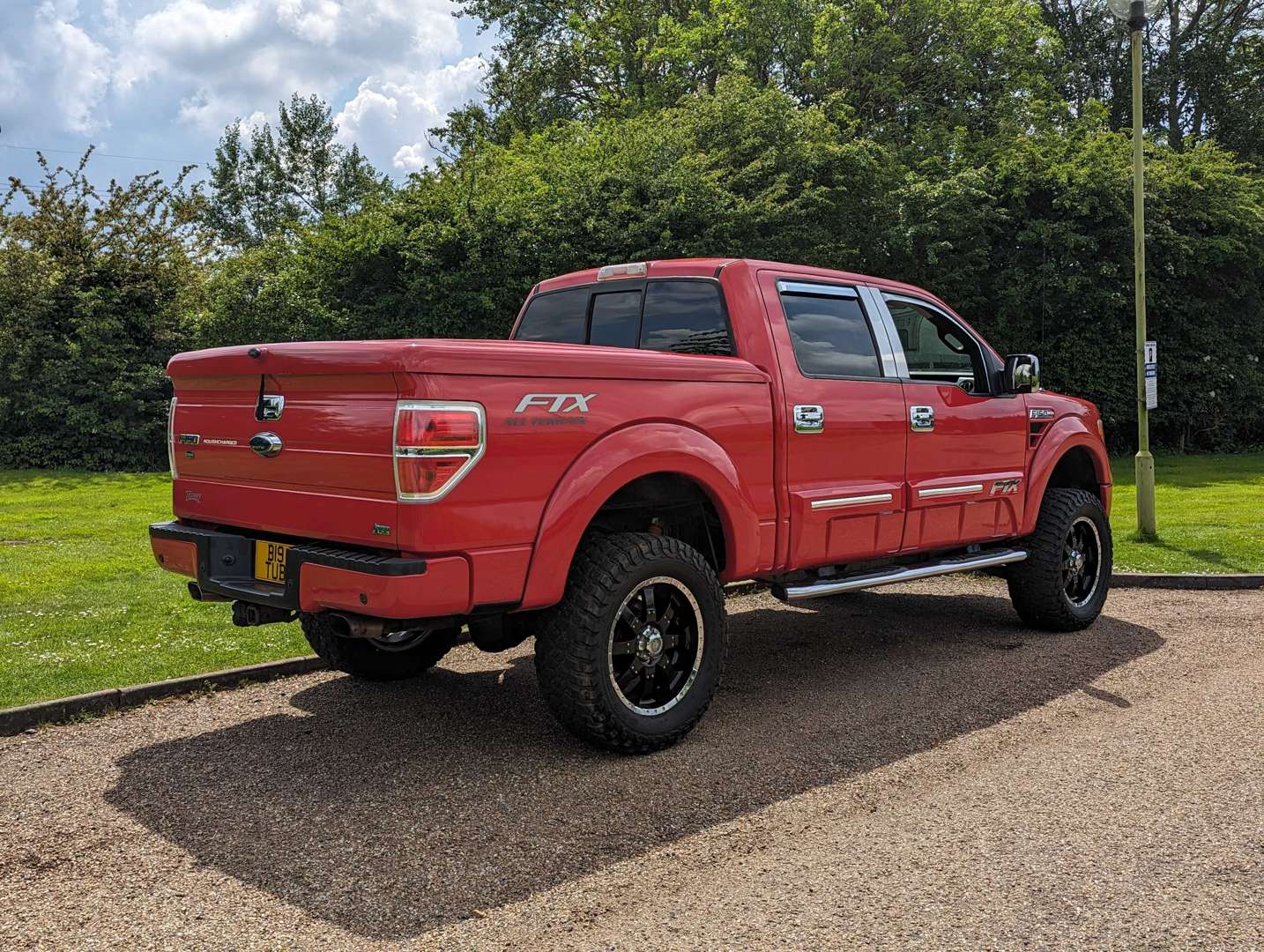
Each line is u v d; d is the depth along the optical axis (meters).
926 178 20.61
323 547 3.85
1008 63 27.36
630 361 4.07
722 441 4.39
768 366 4.66
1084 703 4.87
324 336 17.70
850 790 3.80
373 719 4.65
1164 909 2.90
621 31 29.75
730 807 3.65
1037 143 21.31
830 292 5.12
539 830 3.45
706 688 4.32
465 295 16.66
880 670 5.48
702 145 19.94
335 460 3.71
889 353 5.33
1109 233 19.98
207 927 2.82
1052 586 6.15
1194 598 7.34
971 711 4.75
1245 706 4.79
